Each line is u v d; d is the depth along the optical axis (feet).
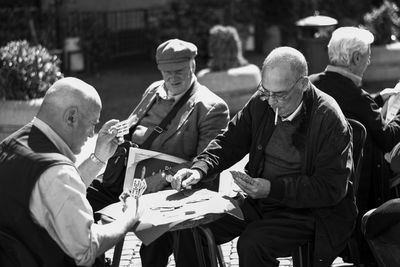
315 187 14.87
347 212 15.57
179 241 16.57
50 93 13.19
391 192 19.26
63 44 50.75
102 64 54.29
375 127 17.78
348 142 15.20
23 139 13.06
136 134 18.30
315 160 15.19
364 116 17.75
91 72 51.19
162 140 17.90
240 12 56.95
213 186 17.94
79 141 13.41
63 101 13.08
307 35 42.80
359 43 18.01
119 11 59.41
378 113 17.93
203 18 53.98
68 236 12.53
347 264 19.89
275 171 15.62
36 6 53.93
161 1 61.98
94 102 13.34
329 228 15.24
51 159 12.64
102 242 12.99
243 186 14.87
